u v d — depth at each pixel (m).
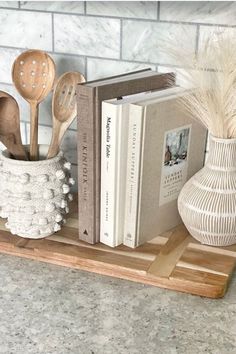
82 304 0.79
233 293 0.83
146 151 0.85
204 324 0.75
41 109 1.12
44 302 0.79
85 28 1.04
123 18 1.00
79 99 0.84
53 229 0.93
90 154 0.86
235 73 0.81
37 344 0.71
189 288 0.82
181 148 0.93
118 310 0.78
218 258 0.88
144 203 0.89
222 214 0.87
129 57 1.03
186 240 0.93
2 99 0.87
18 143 0.91
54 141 0.91
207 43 0.86
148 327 0.74
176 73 0.98
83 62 1.07
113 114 0.82
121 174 0.87
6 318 0.76
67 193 0.93
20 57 0.90
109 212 0.89
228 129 0.85
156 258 0.88
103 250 0.90
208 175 0.88
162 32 0.99
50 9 1.05
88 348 0.70
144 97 0.87
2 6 1.08
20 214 0.90
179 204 0.92
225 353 0.70
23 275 0.86
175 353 0.69
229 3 0.92
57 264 0.89
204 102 0.84
